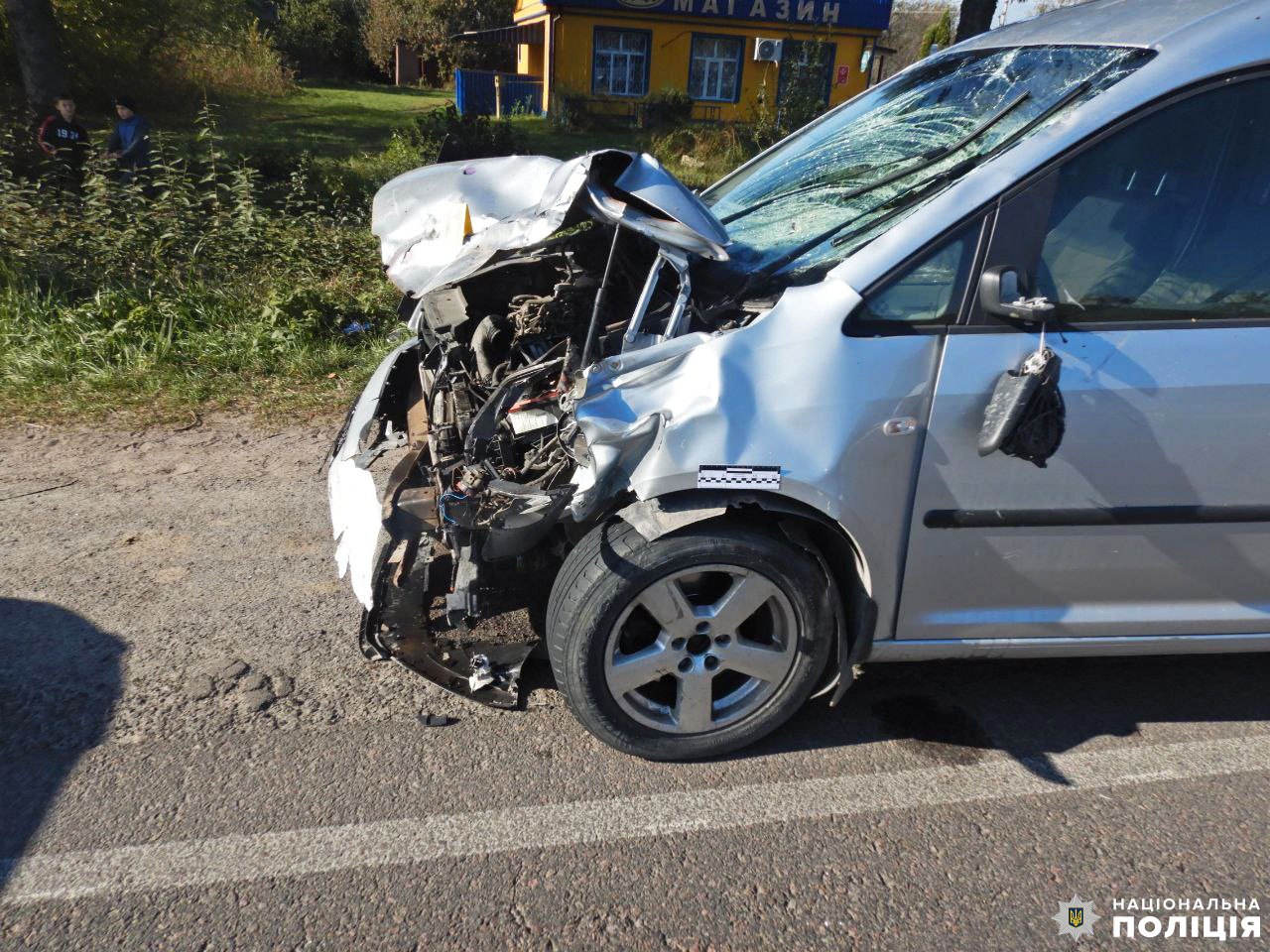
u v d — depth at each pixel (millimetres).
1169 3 2926
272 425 5543
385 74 42312
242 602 3639
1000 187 2523
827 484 2480
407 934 2213
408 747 2850
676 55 24141
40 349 6117
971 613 2762
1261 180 2625
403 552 3232
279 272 7602
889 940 2240
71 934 2193
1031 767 2840
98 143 10617
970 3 12164
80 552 4000
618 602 2559
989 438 2412
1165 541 2701
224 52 23688
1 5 14789
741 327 2568
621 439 2430
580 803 2645
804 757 2865
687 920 2275
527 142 17688
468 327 3484
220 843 2467
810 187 3283
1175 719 3070
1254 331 2564
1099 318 2549
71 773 2699
